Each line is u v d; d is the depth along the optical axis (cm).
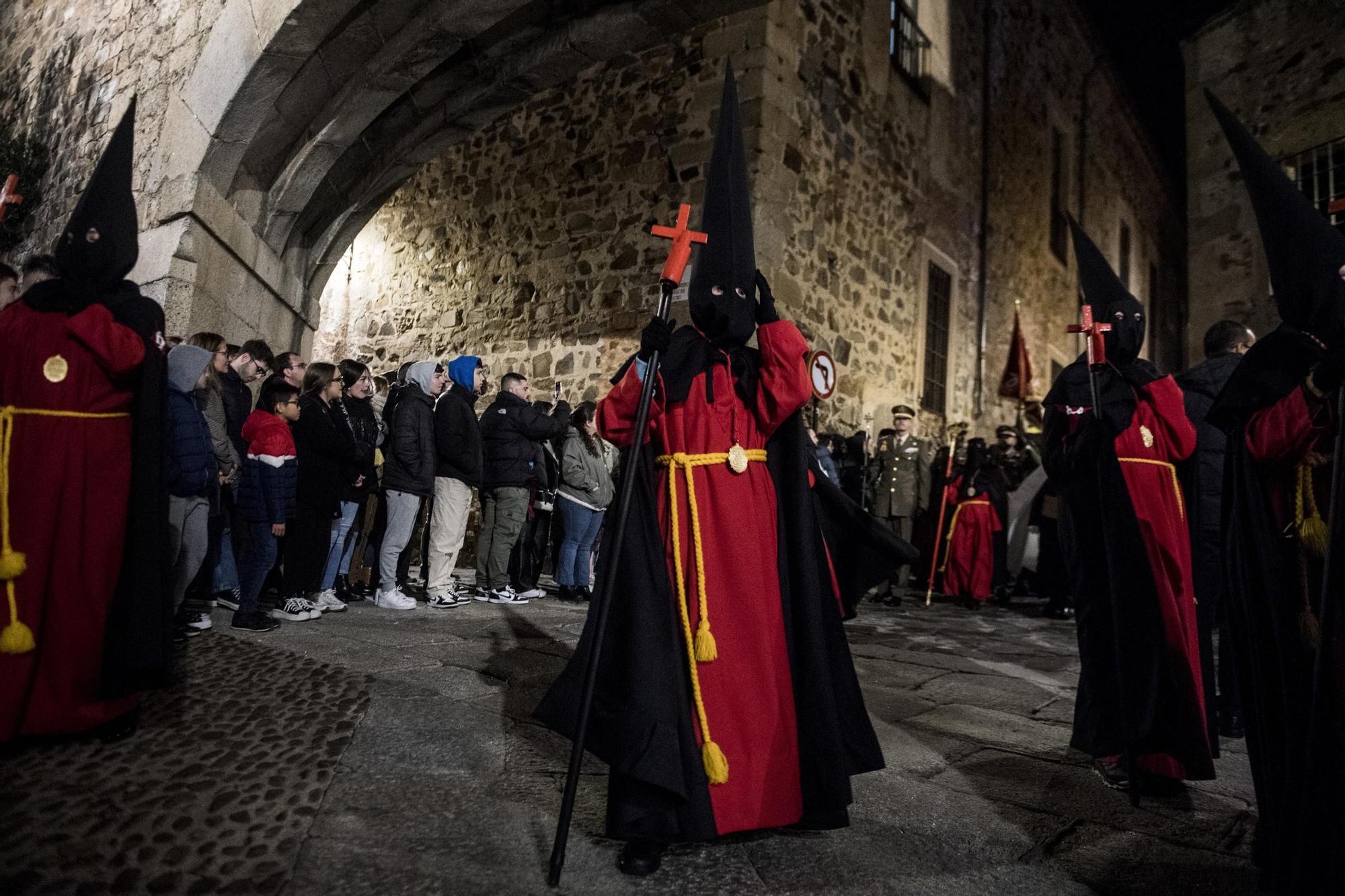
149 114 630
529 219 870
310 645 358
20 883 150
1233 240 851
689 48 768
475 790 214
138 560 229
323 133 618
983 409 1155
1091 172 1566
